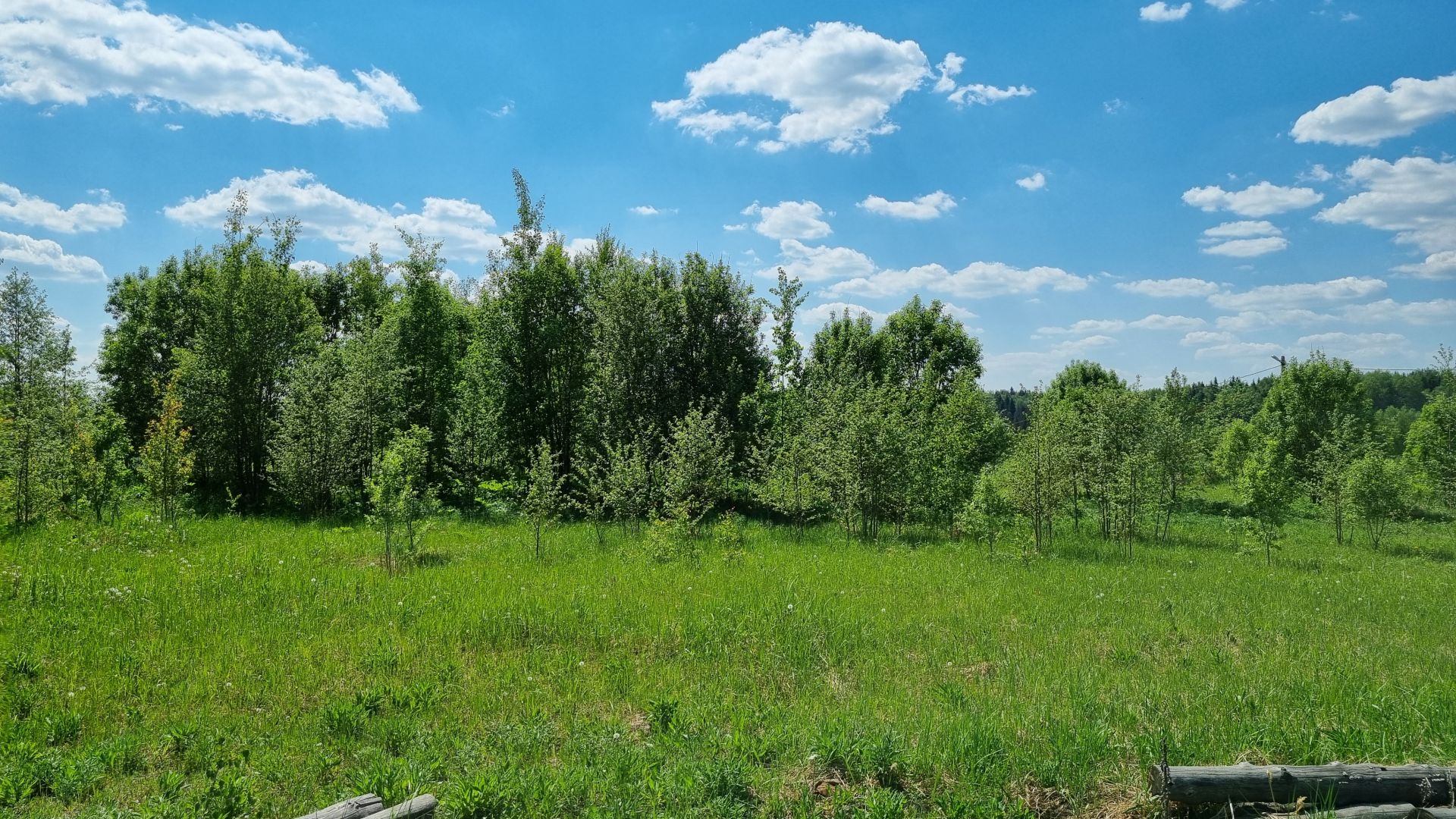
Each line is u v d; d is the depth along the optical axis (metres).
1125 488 22.17
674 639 9.65
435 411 30.64
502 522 22.77
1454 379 32.94
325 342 36.88
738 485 28.47
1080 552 19.69
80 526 17.55
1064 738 6.22
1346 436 29.25
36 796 5.52
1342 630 10.91
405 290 32.84
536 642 9.48
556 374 29.23
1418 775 5.29
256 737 6.50
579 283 29.61
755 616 10.54
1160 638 10.27
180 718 6.89
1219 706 7.26
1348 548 22.84
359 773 5.78
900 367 39.53
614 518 21.30
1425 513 31.48
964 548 19.22
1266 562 18.69
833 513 24.05
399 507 14.73
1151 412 27.11
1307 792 5.20
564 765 6.04
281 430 24.66
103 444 25.23
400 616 10.30
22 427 18.22
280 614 10.25
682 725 6.70
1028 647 9.65
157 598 10.77
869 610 11.45
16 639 8.82
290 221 31.38
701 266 31.17
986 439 33.00
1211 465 39.16
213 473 27.31
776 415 28.89
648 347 28.23
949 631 10.41
